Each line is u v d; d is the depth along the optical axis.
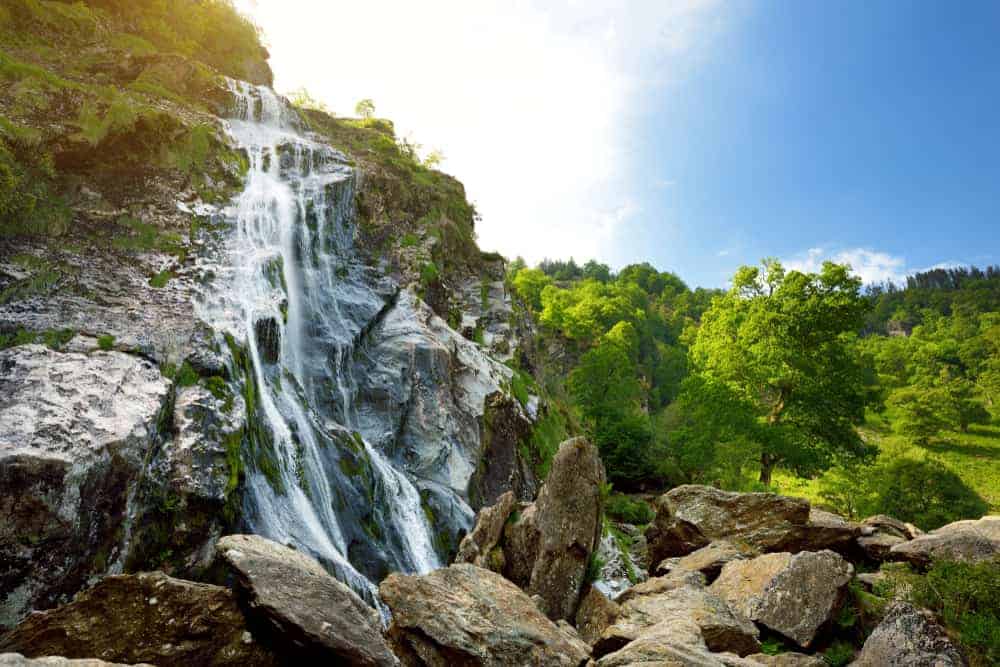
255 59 31.53
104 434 8.09
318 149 22.64
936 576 10.55
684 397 39.41
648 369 84.94
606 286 115.75
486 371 22.53
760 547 14.50
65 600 7.27
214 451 9.80
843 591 10.12
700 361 43.34
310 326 16.69
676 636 8.05
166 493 9.00
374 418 16.80
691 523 15.47
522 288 92.06
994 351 89.75
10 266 11.05
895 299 192.88
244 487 10.30
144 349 10.41
